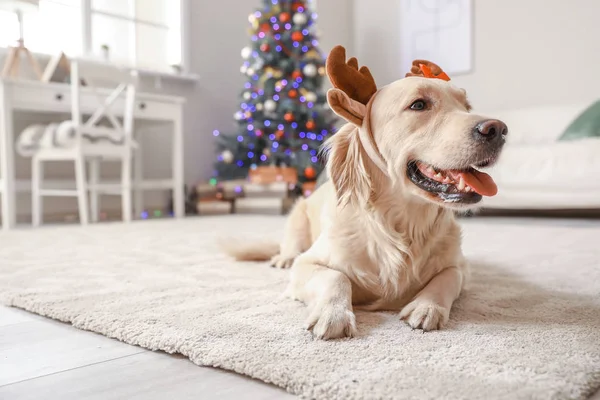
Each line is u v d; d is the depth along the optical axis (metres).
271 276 1.65
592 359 0.84
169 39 5.53
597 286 1.46
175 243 2.57
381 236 1.19
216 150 5.71
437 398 0.69
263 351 0.90
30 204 4.45
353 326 1.00
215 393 0.77
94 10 4.91
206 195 5.35
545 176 3.70
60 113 4.62
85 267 1.85
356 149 1.22
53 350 0.98
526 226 3.34
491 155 1.04
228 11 6.02
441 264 1.26
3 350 0.98
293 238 1.84
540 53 5.27
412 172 1.15
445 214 1.25
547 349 0.90
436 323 1.05
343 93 1.18
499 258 2.04
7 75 3.94
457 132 1.06
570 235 2.77
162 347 0.96
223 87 6.00
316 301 1.15
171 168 5.53
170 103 4.41
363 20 6.56
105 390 0.79
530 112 4.76
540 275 1.66
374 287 1.22
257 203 4.98
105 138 3.84
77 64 3.60
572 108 4.54
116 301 1.30
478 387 0.73
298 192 5.05
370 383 0.75
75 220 4.54
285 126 5.14
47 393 0.78
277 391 0.77
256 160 5.37
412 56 6.13
